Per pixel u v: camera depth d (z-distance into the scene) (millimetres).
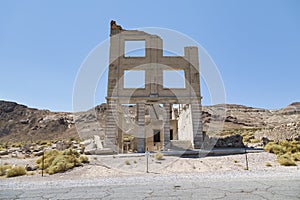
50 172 10688
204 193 5410
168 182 7117
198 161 12586
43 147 26141
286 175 8109
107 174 9602
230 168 10914
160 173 9609
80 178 8758
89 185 6891
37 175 10367
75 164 12047
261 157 13859
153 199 4934
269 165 11562
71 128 59656
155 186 6465
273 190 5574
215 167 11148
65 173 10453
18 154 21750
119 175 9242
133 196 5262
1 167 12094
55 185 7039
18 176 10273
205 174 8883
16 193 5879
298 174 8289
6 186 6965
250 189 5762
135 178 8094
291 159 12586
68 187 6633
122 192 5730
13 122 85188
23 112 96688
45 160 13695
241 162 12594
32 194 5715
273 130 29016
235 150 16594
